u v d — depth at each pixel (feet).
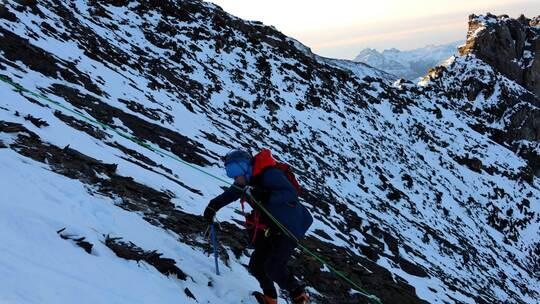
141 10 105.19
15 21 50.14
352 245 45.24
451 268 74.43
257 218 17.07
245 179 16.66
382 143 127.24
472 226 120.67
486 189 147.54
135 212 20.83
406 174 115.96
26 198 15.84
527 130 216.54
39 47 47.37
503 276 96.89
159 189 27.12
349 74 168.25
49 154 22.31
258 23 149.79
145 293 13.97
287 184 16.61
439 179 133.08
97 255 14.73
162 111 57.31
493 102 218.59
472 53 258.37
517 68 264.72
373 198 91.66
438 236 91.97
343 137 113.09
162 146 43.42
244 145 71.00
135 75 67.87
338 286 26.96
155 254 16.69
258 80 111.14
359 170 102.63
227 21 132.46
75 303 11.23
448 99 216.33
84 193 19.56
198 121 66.18
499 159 172.96
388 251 55.42
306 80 129.59
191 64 96.68
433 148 149.89
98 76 53.62
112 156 29.19
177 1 120.98
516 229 141.79
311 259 28.68
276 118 99.45
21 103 29.50
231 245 22.81
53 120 29.81
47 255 12.89
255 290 19.39
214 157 51.39
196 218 24.31
